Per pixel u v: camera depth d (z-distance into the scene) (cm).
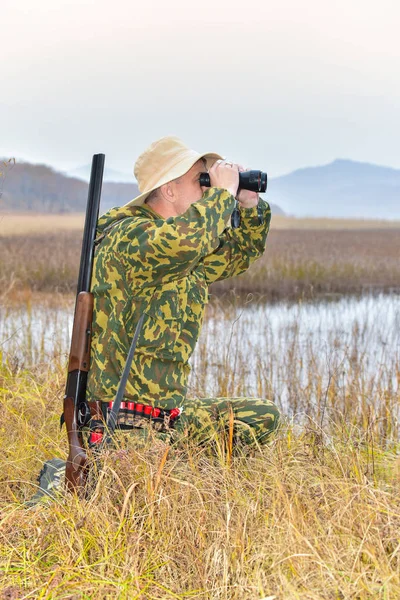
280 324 915
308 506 277
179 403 327
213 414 345
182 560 264
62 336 754
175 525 270
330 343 751
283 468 307
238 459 325
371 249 2414
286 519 266
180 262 304
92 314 317
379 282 1603
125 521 271
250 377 624
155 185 331
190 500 287
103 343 316
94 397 318
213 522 277
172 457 311
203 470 304
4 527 282
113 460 295
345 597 227
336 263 1794
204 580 250
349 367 628
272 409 349
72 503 286
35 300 1114
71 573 249
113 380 315
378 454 368
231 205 318
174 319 318
